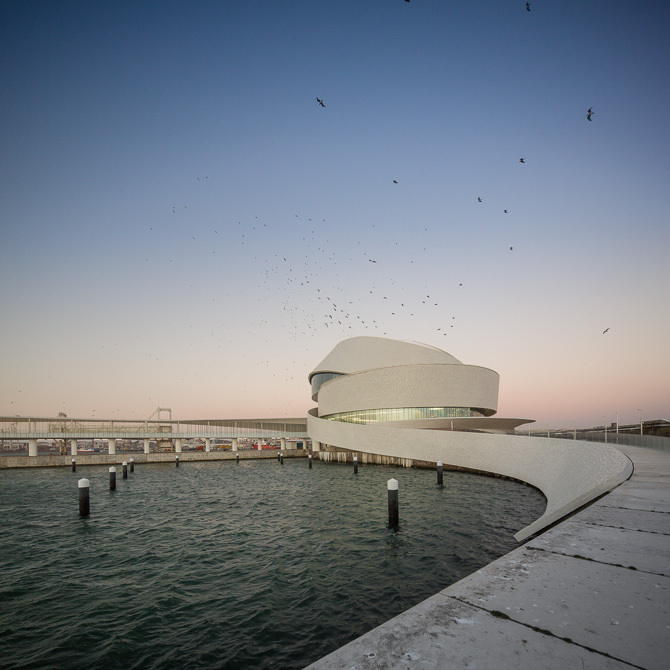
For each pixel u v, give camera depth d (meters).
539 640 2.08
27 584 10.04
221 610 8.34
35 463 48.53
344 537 13.64
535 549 3.61
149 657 6.67
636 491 6.49
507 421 44.03
